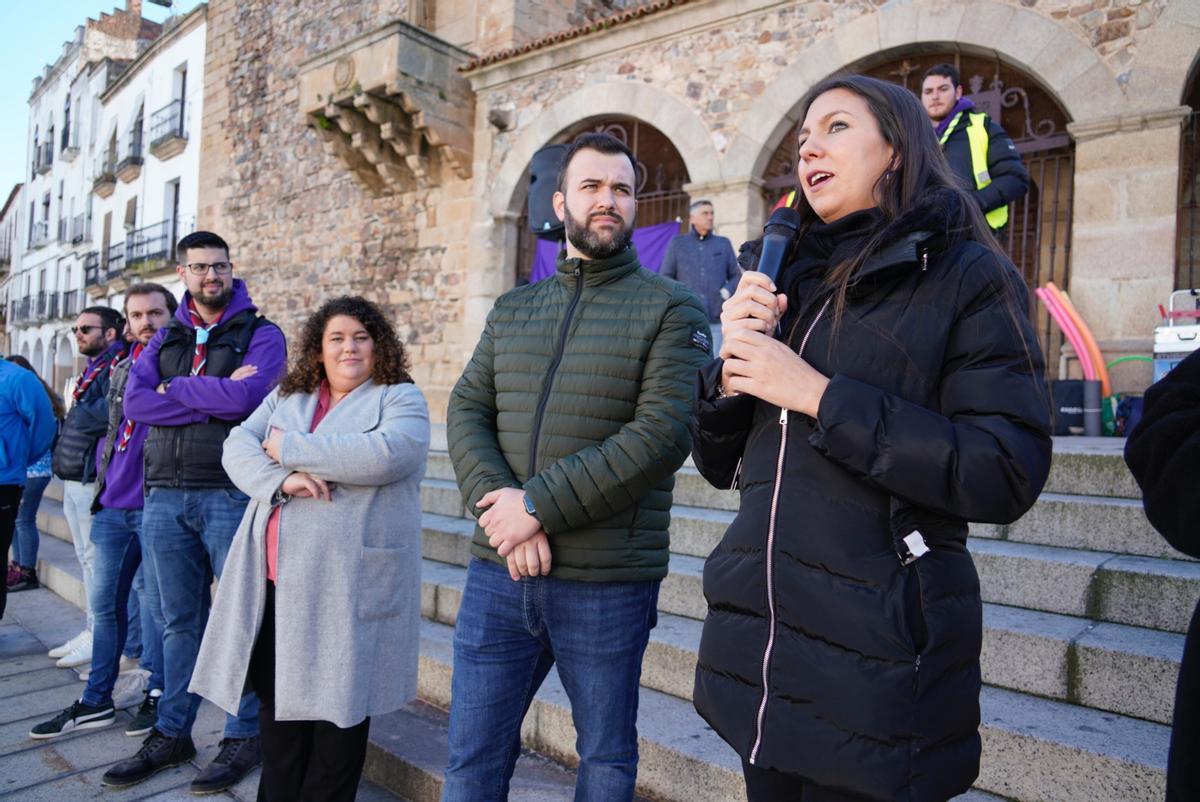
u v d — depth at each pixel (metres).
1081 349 5.32
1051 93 5.87
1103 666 2.04
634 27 8.10
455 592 3.50
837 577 1.11
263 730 2.26
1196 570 2.28
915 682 1.06
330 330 2.41
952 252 1.18
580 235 1.84
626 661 1.77
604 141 1.87
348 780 2.24
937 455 1.04
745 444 1.38
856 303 1.21
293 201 12.30
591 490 1.66
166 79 17.33
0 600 4.05
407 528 2.36
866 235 1.23
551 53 8.82
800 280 1.32
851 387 1.10
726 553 1.26
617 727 1.75
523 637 1.82
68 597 5.24
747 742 1.17
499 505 1.70
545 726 2.57
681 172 9.48
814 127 1.32
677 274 5.88
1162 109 5.22
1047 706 2.07
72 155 25.38
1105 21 5.52
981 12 6.02
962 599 1.13
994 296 1.14
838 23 6.79
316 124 10.16
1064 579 2.42
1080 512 2.69
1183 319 5.15
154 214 17.61
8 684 3.75
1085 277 5.54
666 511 1.87
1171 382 0.99
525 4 9.78
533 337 1.89
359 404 2.40
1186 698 0.93
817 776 1.09
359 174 10.63
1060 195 7.05
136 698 3.53
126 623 3.34
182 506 2.79
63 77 27.39
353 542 2.22
